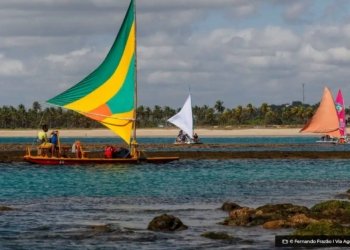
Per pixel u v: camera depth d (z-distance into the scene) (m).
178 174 93.19
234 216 50.56
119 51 104.00
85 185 78.81
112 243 42.50
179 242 42.62
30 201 64.25
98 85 104.31
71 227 48.34
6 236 44.84
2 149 164.00
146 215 54.53
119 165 100.94
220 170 100.50
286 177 90.88
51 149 103.00
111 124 104.25
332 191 73.75
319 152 132.88
